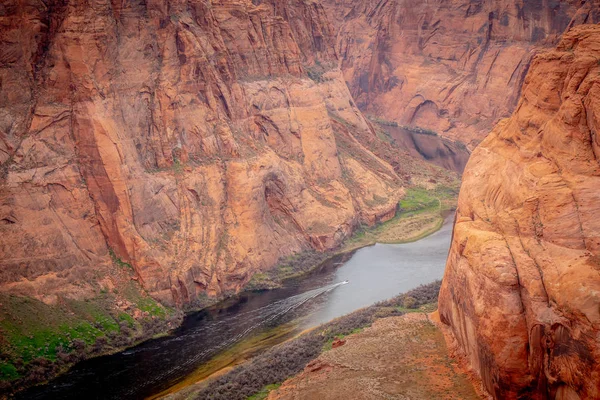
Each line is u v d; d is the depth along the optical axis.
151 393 61.19
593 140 50.06
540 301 46.91
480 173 61.06
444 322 62.12
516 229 51.78
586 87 51.38
